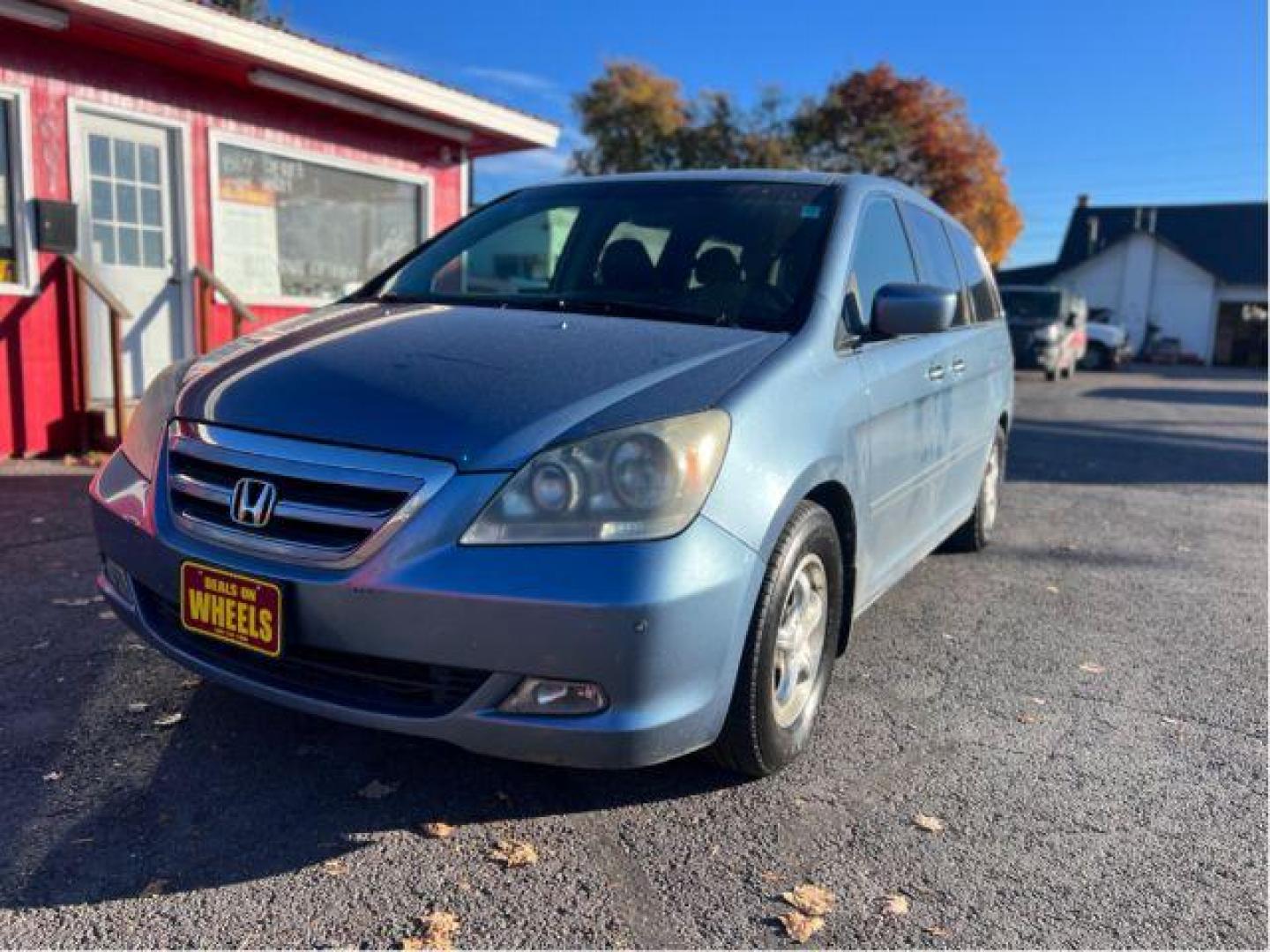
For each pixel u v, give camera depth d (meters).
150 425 3.01
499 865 2.56
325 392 2.71
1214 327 43.78
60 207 7.25
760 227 3.68
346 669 2.53
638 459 2.45
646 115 37.06
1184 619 4.95
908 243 4.33
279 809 2.77
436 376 2.74
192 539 2.69
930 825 2.86
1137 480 9.31
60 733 3.14
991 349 5.43
